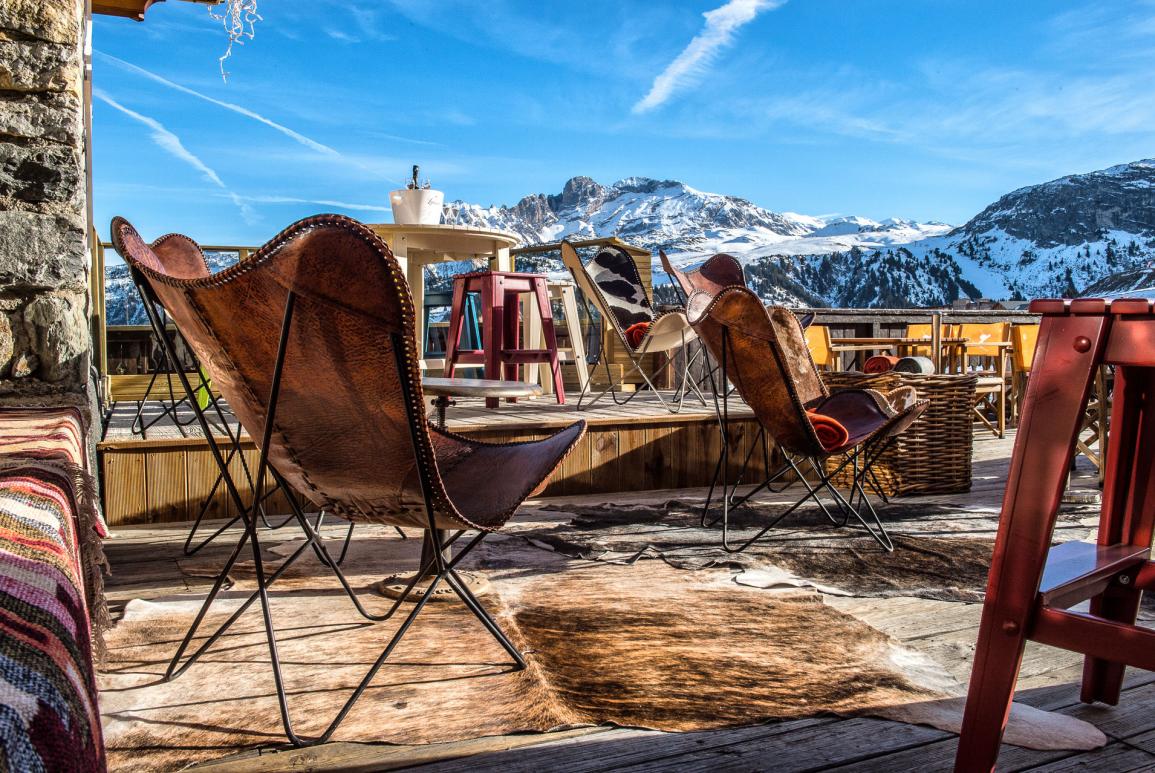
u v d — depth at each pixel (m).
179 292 1.45
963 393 3.80
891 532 3.01
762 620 2.04
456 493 1.75
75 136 2.61
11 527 0.91
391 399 1.40
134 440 3.03
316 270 1.29
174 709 1.51
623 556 2.64
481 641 1.87
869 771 1.32
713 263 4.55
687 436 3.88
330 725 1.41
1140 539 1.52
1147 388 1.52
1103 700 1.58
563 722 1.46
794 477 4.02
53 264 2.59
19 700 0.48
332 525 3.10
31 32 2.55
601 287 5.61
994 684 1.25
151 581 2.32
